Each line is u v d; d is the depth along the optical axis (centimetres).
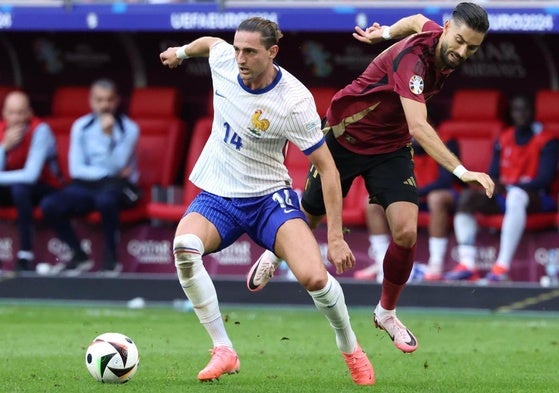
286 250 2609
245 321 4359
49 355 3316
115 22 5000
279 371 3027
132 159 5306
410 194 2847
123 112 5719
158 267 5316
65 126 5644
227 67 2645
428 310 4809
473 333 4012
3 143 5247
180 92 5619
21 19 5075
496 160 5047
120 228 5341
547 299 4706
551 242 4969
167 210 5200
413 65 2675
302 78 5538
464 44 2633
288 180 2702
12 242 5425
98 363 2666
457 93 5334
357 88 2869
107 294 5088
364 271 5009
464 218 4881
